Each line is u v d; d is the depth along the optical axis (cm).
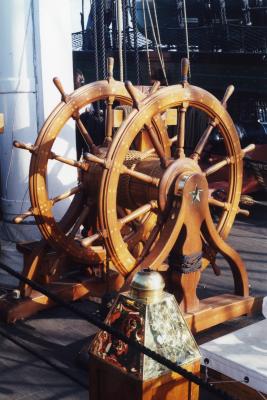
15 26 723
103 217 467
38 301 518
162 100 471
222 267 648
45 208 510
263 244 739
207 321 484
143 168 491
